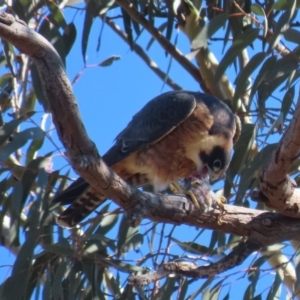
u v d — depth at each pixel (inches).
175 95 417.1
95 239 412.5
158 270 307.6
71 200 365.1
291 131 282.5
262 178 310.2
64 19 436.1
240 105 480.4
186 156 410.3
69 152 282.4
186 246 410.9
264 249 408.8
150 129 407.8
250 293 405.7
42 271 410.9
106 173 291.3
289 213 321.1
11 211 422.3
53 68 264.5
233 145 430.3
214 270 312.7
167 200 314.3
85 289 419.5
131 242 419.8
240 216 325.7
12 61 444.5
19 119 413.4
